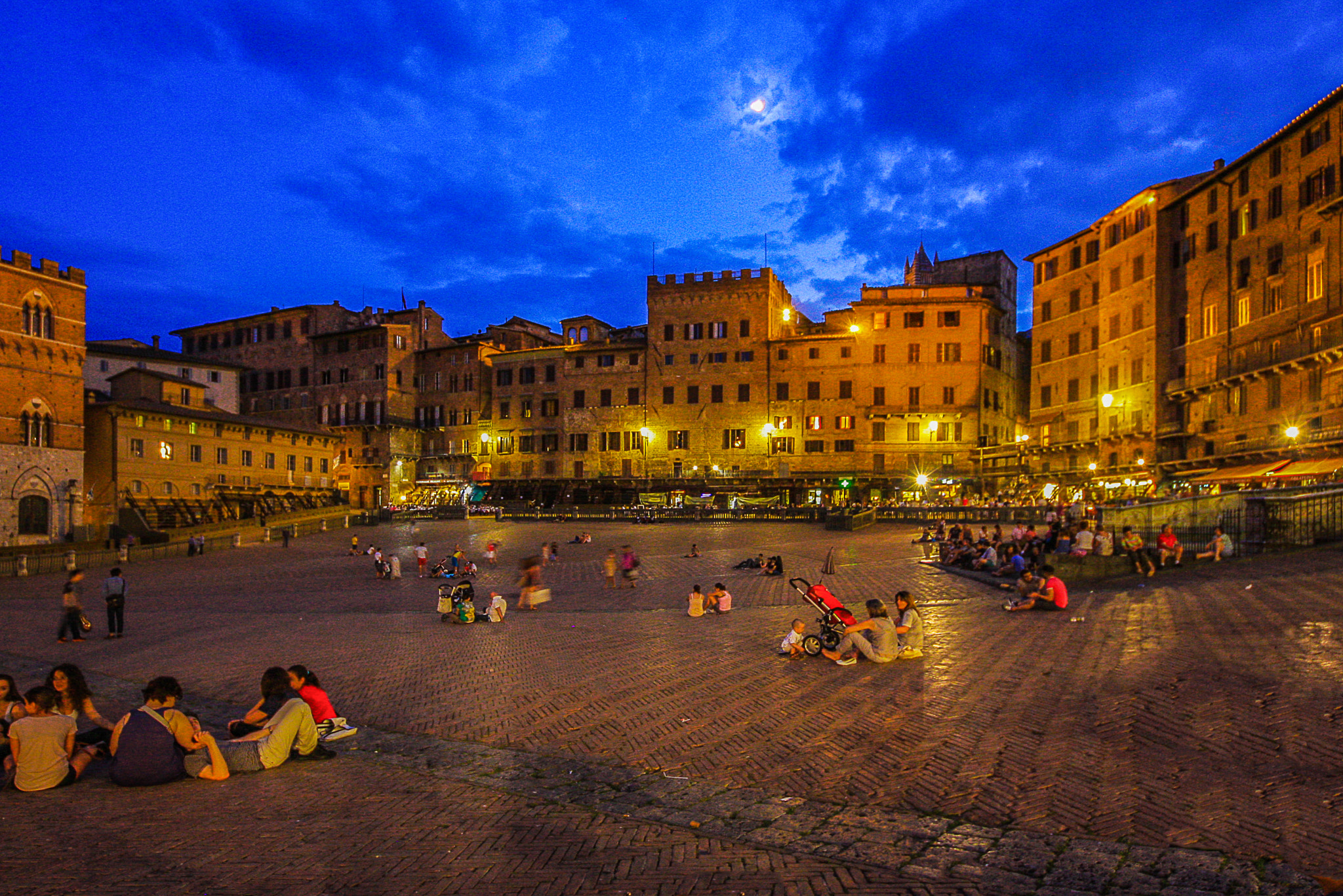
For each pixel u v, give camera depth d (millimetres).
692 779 9000
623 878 6535
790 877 6520
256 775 9461
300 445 78812
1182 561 23344
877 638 14266
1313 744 8672
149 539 55438
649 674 14336
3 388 52312
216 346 99312
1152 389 52312
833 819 7730
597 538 51406
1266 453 40344
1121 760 8719
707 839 7352
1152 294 52531
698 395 76562
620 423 79500
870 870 6613
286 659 17000
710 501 71875
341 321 94188
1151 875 6320
